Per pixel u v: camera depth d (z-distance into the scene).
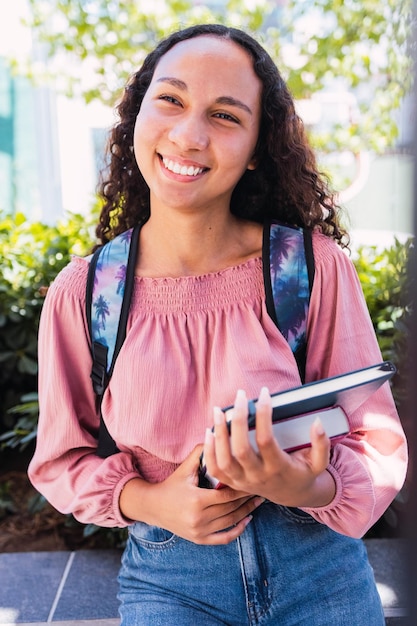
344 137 4.47
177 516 1.21
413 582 0.92
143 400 1.28
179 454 1.30
